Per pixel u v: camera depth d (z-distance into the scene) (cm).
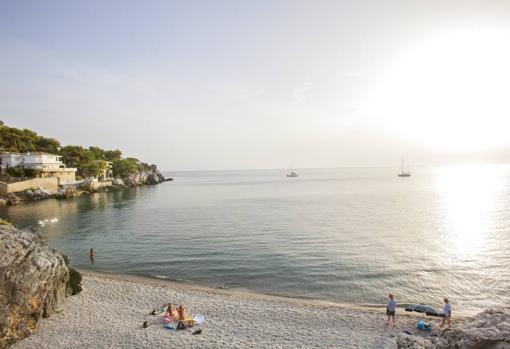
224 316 2384
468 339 1297
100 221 6969
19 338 1955
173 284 3225
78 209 8819
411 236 5341
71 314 2364
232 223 6694
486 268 3656
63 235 5572
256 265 3800
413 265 3766
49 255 2308
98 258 4169
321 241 4981
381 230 5853
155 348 1908
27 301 2000
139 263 3928
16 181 10344
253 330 2156
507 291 3016
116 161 17925
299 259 4019
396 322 2292
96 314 2375
